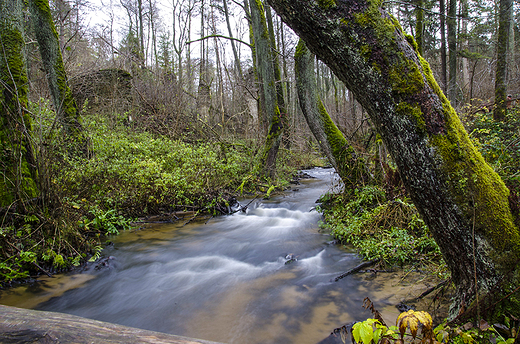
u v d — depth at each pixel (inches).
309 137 684.7
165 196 318.7
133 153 368.2
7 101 169.9
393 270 171.3
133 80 583.5
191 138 510.0
